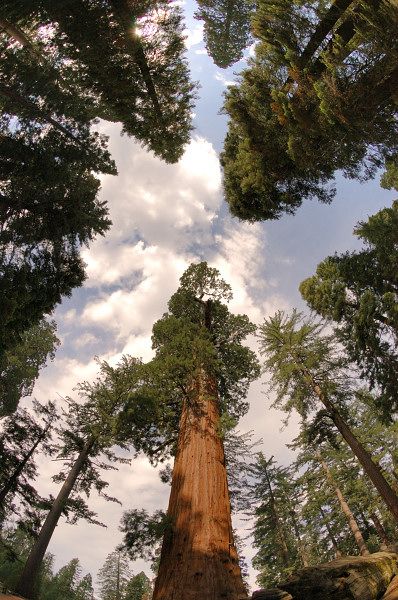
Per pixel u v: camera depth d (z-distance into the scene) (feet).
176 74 29.99
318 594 15.14
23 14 23.24
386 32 19.99
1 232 26.50
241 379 50.65
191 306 55.62
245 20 35.55
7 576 58.39
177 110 32.91
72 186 29.04
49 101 25.32
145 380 36.14
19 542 92.84
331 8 22.56
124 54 27.17
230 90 29.19
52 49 26.35
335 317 47.98
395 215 44.16
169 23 27.14
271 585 93.86
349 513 65.31
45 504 52.85
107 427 53.47
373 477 41.29
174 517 23.91
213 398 34.19
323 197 34.37
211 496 24.77
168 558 21.62
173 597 18.44
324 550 83.87
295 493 86.74
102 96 30.22
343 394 53.11
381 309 41.39
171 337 40.55
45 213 28.91
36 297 28.48
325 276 49.98
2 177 26.32
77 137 28.25
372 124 24.12
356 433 67.87
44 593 74.59
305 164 27.76
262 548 93.40
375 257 45.93
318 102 24.34
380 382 43.04
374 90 22.97
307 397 54.60
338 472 73.20
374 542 77.15
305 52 24.98
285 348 56.29
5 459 57.72
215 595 18.03
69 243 30.60
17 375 73.05
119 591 137.69
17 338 28.63
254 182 33.55
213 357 39.09
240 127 31.53
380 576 16.81
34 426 63.62
